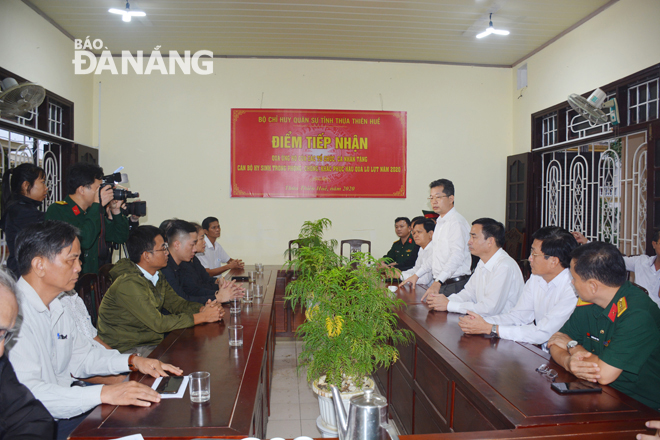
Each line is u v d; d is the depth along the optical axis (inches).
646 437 41.6
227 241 217.0
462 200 226.5
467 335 75.7
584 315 65.1
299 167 218.5
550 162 204.7
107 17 172.7
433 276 133.6
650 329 53.7
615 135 159.9
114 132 210.8
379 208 223.0
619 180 164.7
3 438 42.3
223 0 159.3
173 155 213.6
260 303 105.4
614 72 160.7
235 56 215.2
